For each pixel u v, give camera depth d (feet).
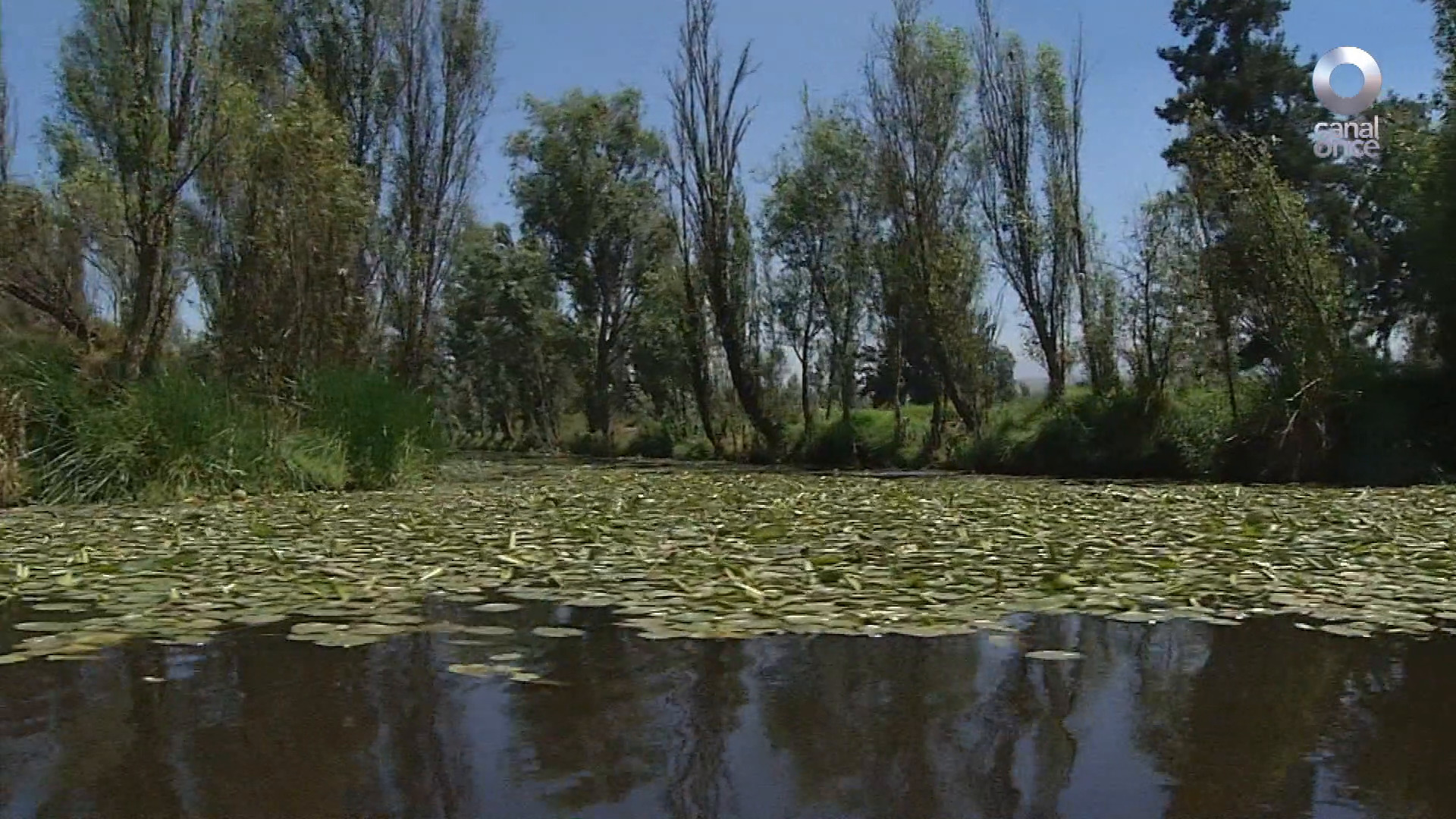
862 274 89.30
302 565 24.90
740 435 97.55
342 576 23.53
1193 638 17.99
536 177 121.90
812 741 12.92
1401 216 64.69
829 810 10.91
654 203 120.57
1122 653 16.96
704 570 24.07
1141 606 20.25
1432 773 11.84
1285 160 83.97
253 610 20.06
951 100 80.89
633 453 109.91
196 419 43.37
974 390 79.36
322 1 76.84
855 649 17.16
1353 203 81.15
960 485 52.65
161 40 53.16
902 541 28.45
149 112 52.60
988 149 79.97
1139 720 13.67
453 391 147.02
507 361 127.75
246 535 30.25
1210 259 61.98
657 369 123.24
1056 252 76.59
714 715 13.84
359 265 66.64
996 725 13.47
